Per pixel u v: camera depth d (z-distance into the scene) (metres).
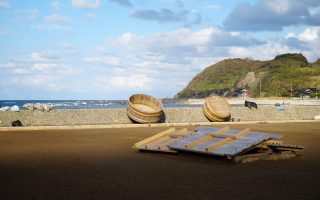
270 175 9.08
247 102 36.88
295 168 10.08
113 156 11.83
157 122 27.17
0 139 15.91
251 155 11.13
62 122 25.89
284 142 16.12
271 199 6.86
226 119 30.06
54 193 7.12
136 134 18.91
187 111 30.67
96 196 6.93
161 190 7.43
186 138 12.67
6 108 29.97
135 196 6.96
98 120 27.17
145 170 9.54
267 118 35.28
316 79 174.50
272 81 181.88
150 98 28.48
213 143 11.71
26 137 16.84
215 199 6.81
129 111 26.31
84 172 9.20
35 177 8.54
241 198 6.89
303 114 38.41
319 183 8.23
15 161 10.66
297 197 7.02
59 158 11.29
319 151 13.49
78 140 16.03
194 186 7.80
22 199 6.68
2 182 8.00
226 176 8.89
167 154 12.21
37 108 26.83
